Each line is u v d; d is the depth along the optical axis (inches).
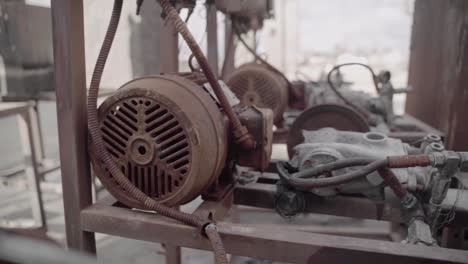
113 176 44.7
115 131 44.8
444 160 41.3
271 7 112.4
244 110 50.3
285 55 356.8
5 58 104.6
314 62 390.0
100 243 96.2
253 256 41.5
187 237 42.9
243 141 47.2
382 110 93.4
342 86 115.0
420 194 47.9
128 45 101.8
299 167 51.5
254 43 123.3
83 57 45.5
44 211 100.2
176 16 42.2
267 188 55.3
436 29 106.3
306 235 41.3
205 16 105.7
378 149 52.1
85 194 47.6
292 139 76.2
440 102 102.7
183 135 42.4
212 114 44.8
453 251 37.9
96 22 82.7
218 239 39.3
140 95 42.1
